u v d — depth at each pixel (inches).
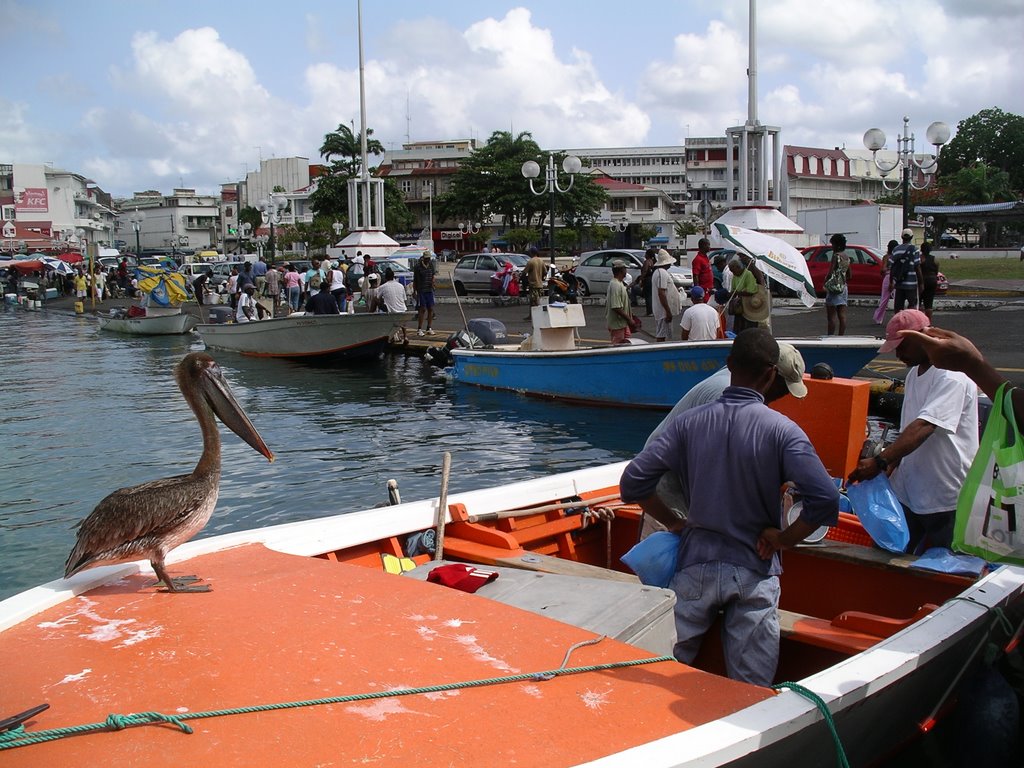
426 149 3816.4
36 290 1841.8
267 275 1167.0
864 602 202.7
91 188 4975.4
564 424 534.3
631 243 2377.0
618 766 98.0
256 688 113.6
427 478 414.6
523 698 113.6
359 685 115.0
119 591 147.5
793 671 175.6
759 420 143.2
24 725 104.4
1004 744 158.4
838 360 474.9
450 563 186.9
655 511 159.5
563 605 155.3
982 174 2593.5
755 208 986.1
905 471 207.3
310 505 373.7
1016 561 140.9
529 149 2672.2
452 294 1456.7
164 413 605.0
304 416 579.8
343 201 2864.2
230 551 173.0
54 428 552.7
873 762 152.5
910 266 740.7
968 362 131.5
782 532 142.9
